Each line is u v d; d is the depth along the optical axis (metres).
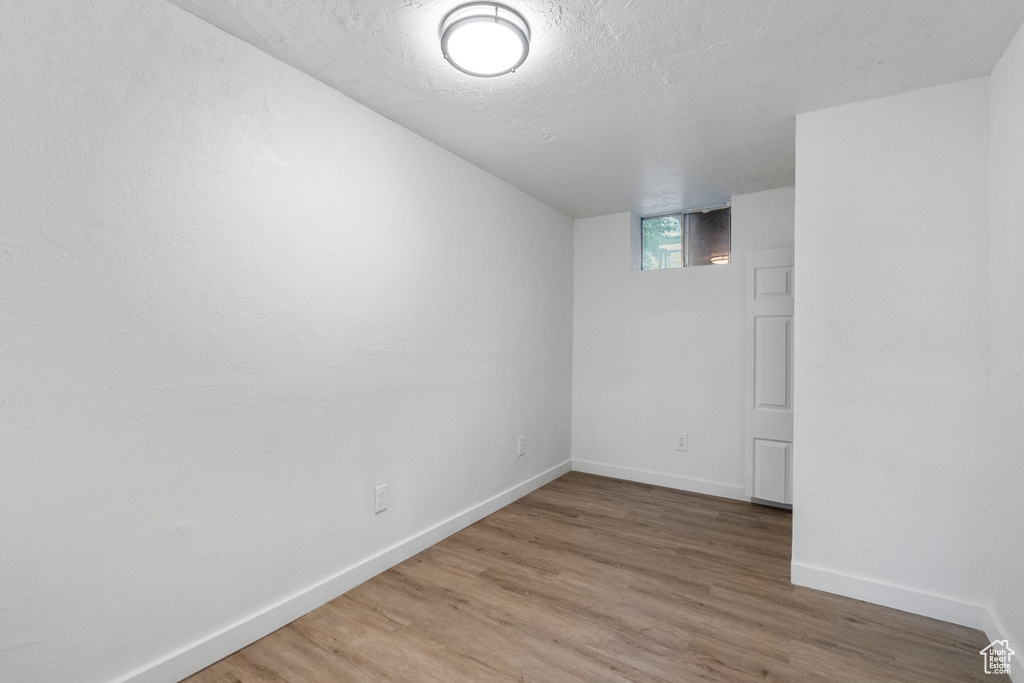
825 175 2.18
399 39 1.71
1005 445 1.73
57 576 1.32
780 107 2.18
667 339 3.79
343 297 2.13
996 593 1.80
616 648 1.77
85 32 1.35
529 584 2.23
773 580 2.29
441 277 2.69
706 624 1.92
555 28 1.61
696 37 1.67
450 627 1.89
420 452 2.57
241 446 1.75
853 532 2.13
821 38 1.67
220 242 1.67
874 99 2.09
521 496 3.48
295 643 1.78
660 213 3.99
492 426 3.17
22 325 1.25
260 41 1.73
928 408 1.99
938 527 1.97
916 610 2.00
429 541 2.62
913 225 2.01
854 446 2.13
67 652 1.34
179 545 1.58
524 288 3.50
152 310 1.50
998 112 1.79
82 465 1.36
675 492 3.63
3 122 1.21
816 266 2.20
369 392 2.26
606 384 4.05
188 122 1.58
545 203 3.74
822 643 1.80
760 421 3.34
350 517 2.18
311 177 1.98
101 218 1.39
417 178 2.51
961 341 1.93
